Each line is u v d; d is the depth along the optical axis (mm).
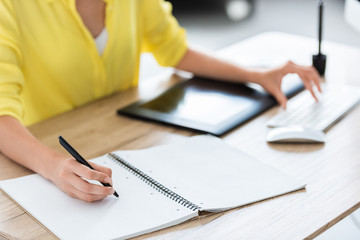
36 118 1828
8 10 1604
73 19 1729
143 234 1102
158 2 1941
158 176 1291
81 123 1594
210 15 5535
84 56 1787
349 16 1874
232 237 1084
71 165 1227
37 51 1710
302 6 5602
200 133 1500
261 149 1412
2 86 1521
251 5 5812
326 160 1345
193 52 1905
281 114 1587
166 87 1819
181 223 1133
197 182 1263
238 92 1730
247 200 1188
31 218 1174
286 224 1114
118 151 1410
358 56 1956
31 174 1346
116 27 1823
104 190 1188
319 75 1828
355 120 1539
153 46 2000
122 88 1990
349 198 1189
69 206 1197
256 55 2016
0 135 1415
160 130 1531
